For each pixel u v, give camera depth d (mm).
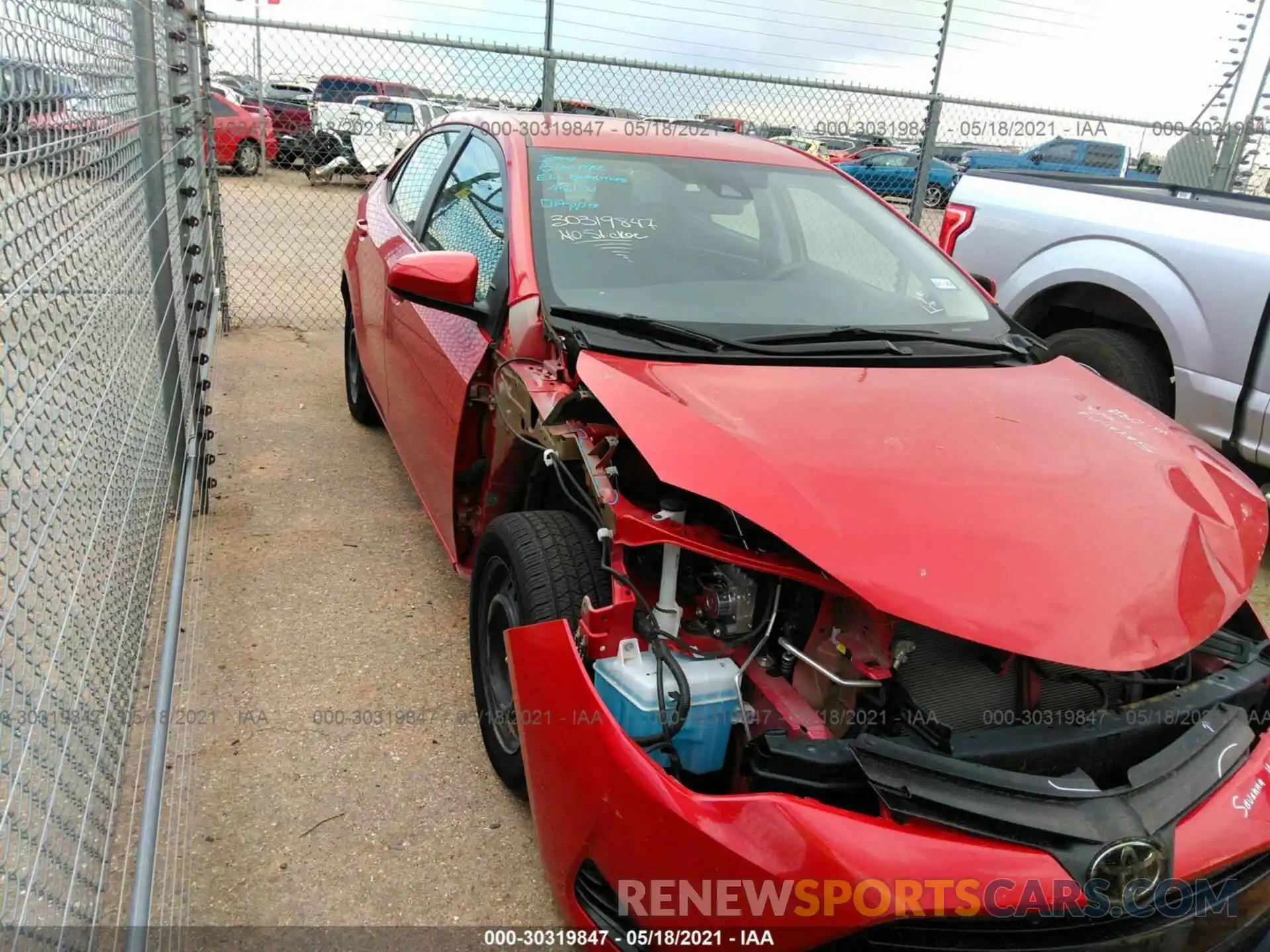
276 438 5203
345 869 2426
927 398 2559
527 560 2414
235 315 7738
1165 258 4652
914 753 1847
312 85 9703
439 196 4062
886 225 3682
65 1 1864
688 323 2857
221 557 3889
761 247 3342
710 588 2252
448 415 3219
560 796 2035
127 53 2848
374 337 4453
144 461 2840
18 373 1435
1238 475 2588
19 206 1466
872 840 1717
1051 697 2154
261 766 2760
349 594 3693
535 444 2623
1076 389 2846
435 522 3482
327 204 10734
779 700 2152
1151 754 2021
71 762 1619
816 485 2082
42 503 1534
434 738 2934
